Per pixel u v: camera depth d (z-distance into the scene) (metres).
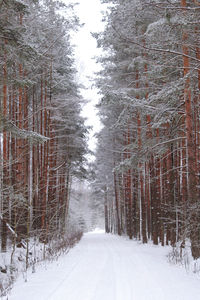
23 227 13.67
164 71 13.27
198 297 5.51
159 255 12.69
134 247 16.80
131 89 15.34
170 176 15.31
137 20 13.41
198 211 9.95
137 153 14.46
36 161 16.50
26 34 12.94
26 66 11.66
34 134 10.13
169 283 6.76
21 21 12.74
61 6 14.11
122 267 9.25
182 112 11.42
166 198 16.83
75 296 5.65
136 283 6.82
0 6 9.66
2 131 9.80
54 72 16.98
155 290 6.12
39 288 6.34
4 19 10.03
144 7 10.74
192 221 9.98
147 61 13.98
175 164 16.05
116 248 16.53
